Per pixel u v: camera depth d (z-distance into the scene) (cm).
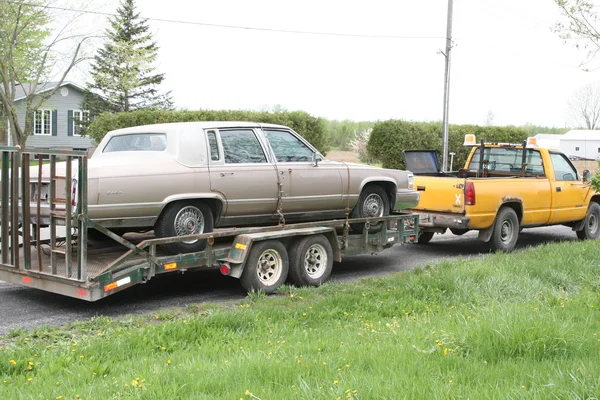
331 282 884
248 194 843
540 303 705
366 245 988
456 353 485
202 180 795
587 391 386
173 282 916
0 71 2905
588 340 516
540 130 6706
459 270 879
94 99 4522
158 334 589
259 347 542
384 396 387
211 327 618
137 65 4472
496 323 534
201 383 428
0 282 889
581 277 897
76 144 4575
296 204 904
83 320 704
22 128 4178
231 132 847
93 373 474
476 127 3164
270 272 842
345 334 588
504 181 1209
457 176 1430
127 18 4772
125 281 717
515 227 1238
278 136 903
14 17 2803
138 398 402
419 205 1206
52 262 714
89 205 707
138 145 830
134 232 888
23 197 729
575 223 1428
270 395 399
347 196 962
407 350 496
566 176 1373
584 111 7050
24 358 521
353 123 5300
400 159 2900
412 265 1093
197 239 795
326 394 396
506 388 400
